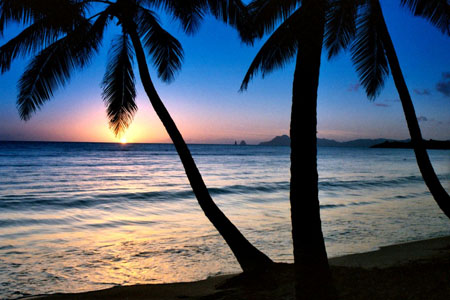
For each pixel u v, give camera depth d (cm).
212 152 11194
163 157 7188
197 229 1202
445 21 741
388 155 11425
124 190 2233
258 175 3534
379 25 740
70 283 694
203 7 635
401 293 471
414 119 761
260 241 1020
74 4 599
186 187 2436
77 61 661
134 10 651
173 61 764
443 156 9988
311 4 448
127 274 749
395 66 744
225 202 1858
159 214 1502
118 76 778
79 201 1806
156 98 594
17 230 1171
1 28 598
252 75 682
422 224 1277
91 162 5153
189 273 757
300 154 452
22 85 636
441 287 492
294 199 456
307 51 448
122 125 802
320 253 446
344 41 801
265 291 512
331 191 2369
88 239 1055
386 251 897
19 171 3450
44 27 606
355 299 454
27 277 722
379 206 1712
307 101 451
